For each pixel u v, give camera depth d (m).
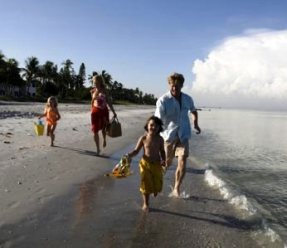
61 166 9.59
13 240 5.11
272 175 11.16
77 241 5.18
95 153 11.84
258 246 5.26
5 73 89.88
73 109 50.84
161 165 6.69
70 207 6.56
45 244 5.04
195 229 5.83
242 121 54.38
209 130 30.36
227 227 5.96
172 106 7.18
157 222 6.06
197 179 9.34
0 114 27.53
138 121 33.91
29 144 12.69
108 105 11.48
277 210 7.35
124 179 8.78
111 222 5.96
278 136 27.58
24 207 6.36
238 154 15.77
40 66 106.12
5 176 8.20
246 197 8.13
